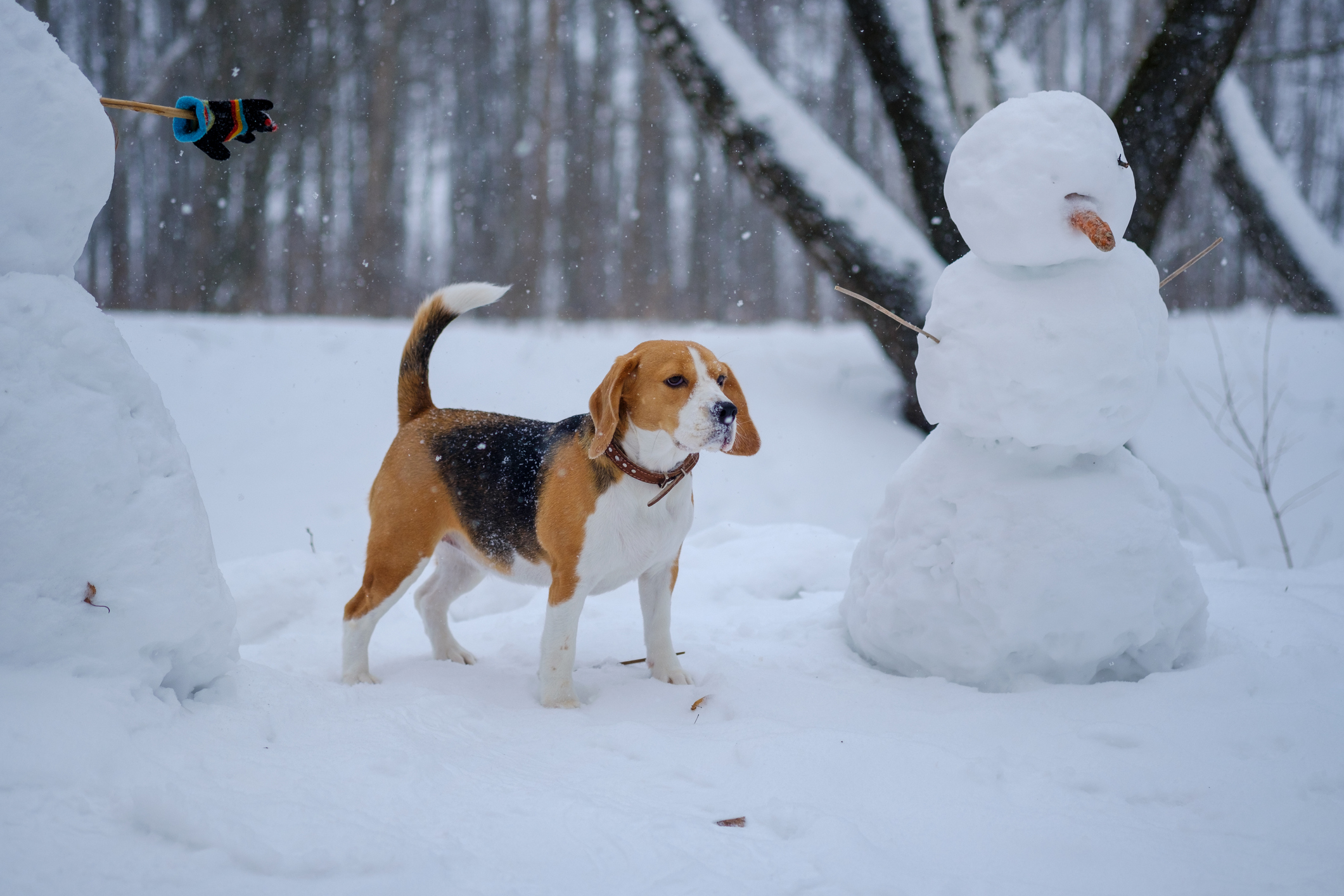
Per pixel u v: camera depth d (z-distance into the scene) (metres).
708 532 6.75
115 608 2.68
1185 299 21.67
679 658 4.17
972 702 3.46
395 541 3.93
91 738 2.42
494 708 3.49
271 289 22.75
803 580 5.73
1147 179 8.21
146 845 2.13
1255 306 15.76
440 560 4.41
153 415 2.92
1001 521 3.55
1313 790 2.72
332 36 20.75
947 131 8.98
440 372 11.28
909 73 9.00
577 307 22.78
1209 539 8.73
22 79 2.80
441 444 4.00
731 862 2.26
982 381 3.43
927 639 3.72
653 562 3.80
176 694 2.94
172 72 21.55
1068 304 3.37
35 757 2.31
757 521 9.04
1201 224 21.86
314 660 4.30
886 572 3.85
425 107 23.78
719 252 24.62
